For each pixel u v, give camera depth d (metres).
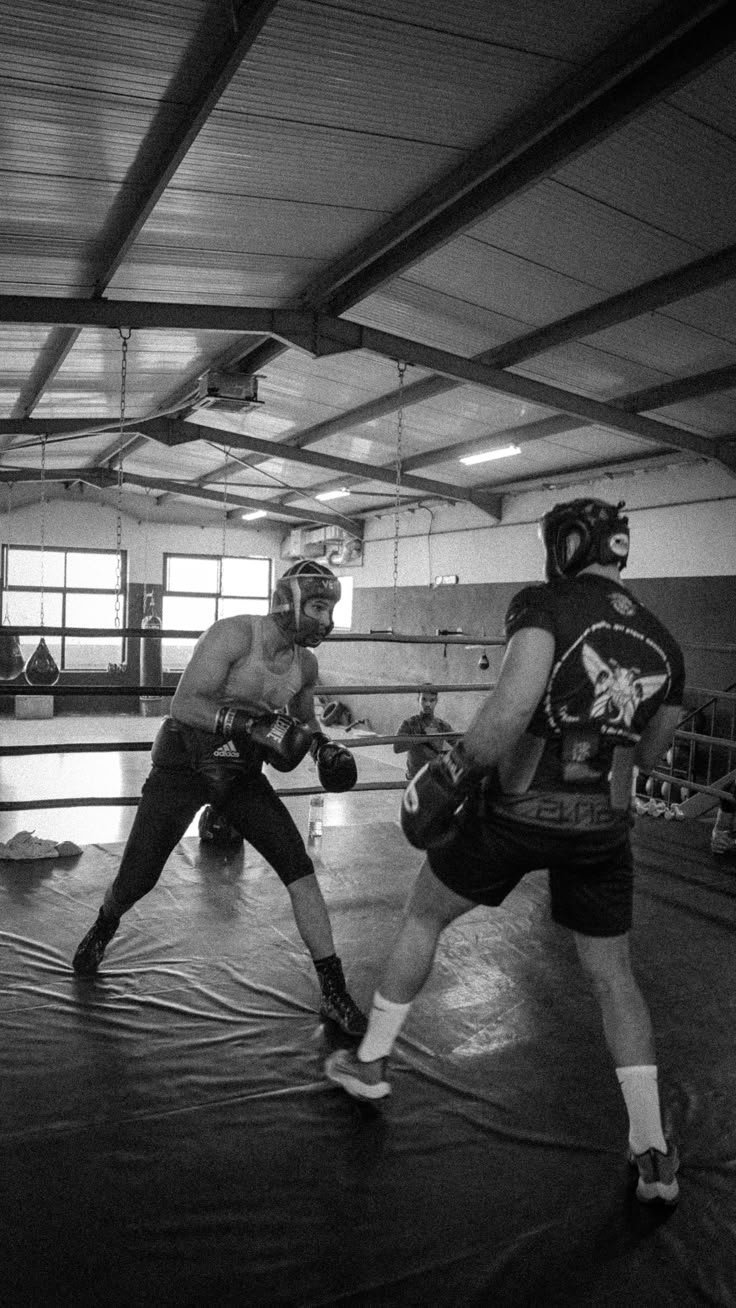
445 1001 2.42
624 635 1.54
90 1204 1.52
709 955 2.83
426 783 1.57
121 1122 1.78
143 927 2.89
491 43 3.26
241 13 3.06
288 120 3.71
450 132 3.84
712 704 6.90
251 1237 1.45
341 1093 1.92
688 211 4.20
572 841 1.54
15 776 9.70
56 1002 2.33
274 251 5.06
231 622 2.26
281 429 10.15
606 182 4.02
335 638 4.21
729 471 7.49
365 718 14.04
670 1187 1.54
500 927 3.01
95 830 7.26
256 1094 1.90
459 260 5.00
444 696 12.11
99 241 4.82
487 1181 1.62
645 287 5.02
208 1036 2.16
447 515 12.34
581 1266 1.40
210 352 7.38
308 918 2.26
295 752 2.10
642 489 8.81
